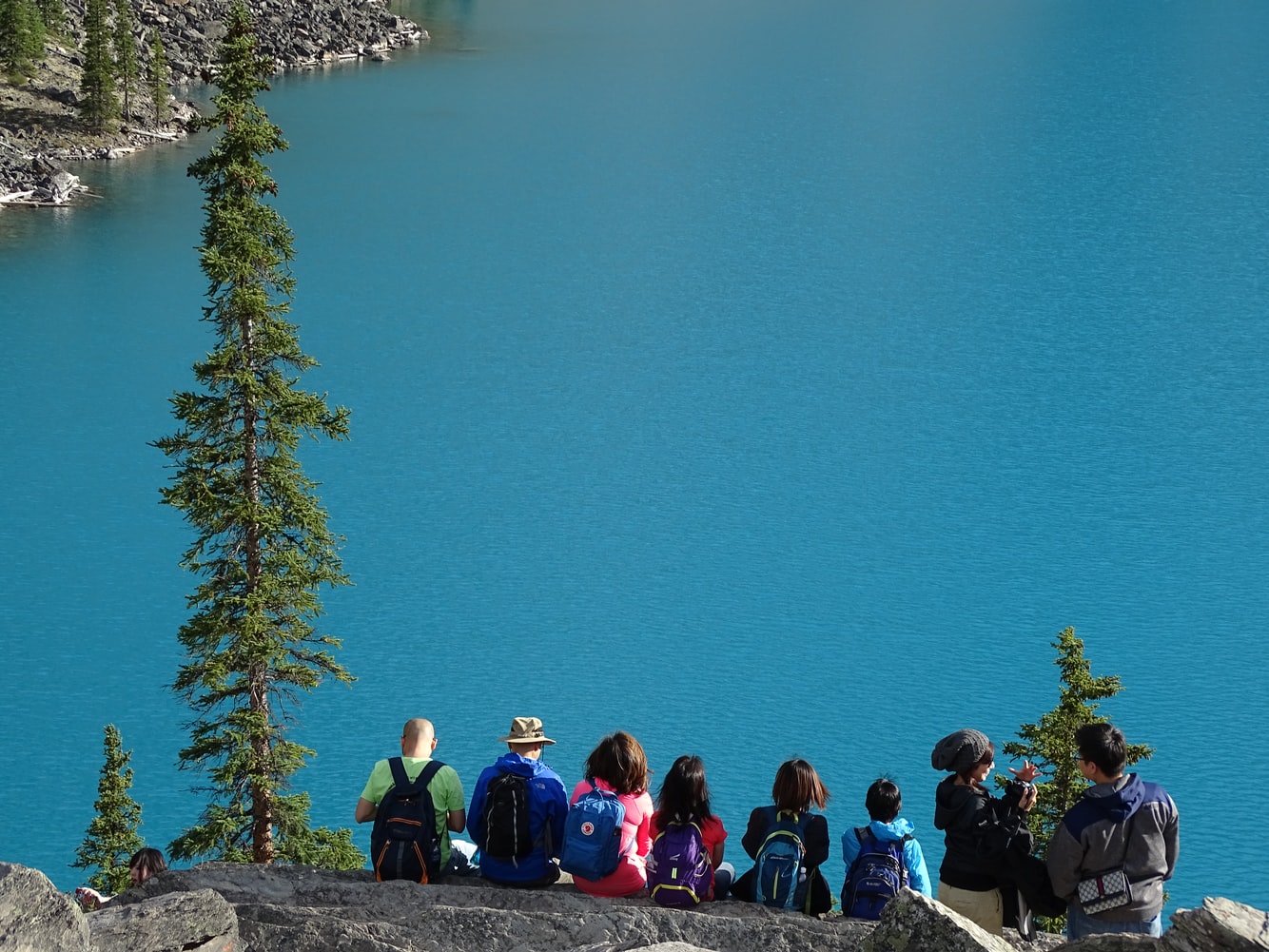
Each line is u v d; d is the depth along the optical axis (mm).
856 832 11539
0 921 7941
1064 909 10812
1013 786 11039
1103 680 36906
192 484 37500
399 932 10172
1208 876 146250
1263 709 192000
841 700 195000
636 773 12055
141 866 12469
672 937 10336
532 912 10586
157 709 179250
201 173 38281
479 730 182125
